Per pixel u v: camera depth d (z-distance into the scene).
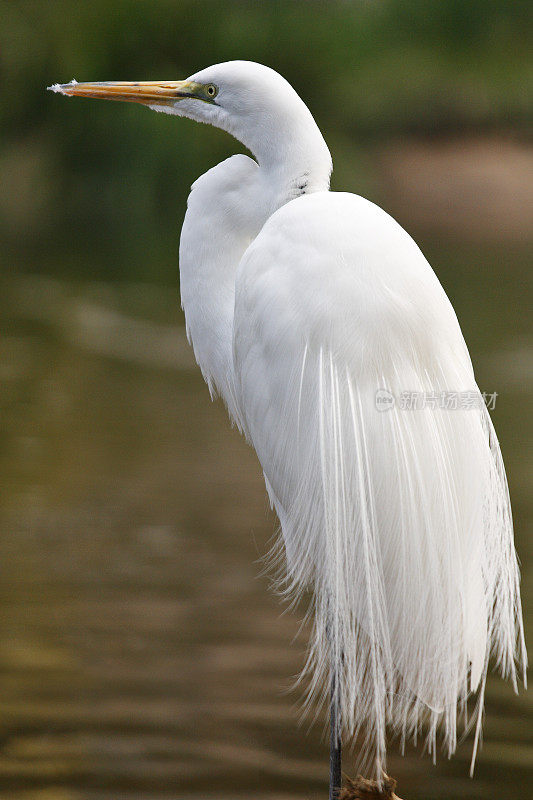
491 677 7.65
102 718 6.90
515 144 33.81
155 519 10.27
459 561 4.67
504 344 16.80
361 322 4.73
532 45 37.22
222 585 8.88
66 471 11.44
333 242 4.88
